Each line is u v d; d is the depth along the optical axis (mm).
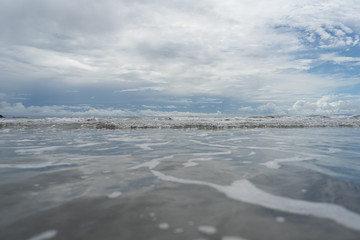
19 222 1971
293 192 2771
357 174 3555
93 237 1741
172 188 2904
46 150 5785
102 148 6137
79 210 2225
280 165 4215
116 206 2322
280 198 2578
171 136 9062
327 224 1970
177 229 1869
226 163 4387
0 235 1763
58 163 4328
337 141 7734
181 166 4129
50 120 15391
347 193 2725
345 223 1989
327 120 18766
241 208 2297
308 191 2801
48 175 3484
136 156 5059
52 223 1959
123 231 1830
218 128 13320
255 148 6242
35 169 3859
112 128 12516
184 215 2129
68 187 2924
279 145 6789
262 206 2350
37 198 2529
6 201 2436
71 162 4422
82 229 1860
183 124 13867
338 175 3506
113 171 3754
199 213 2174
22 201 2438
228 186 3000
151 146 6520
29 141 7410
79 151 5660
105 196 2607
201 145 6754
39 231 1826
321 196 2631
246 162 4484
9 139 7875
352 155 5219
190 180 3266
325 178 3342
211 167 4059
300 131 11594
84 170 3807
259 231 1845
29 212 2170
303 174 3574
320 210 2254
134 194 2678
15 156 4988
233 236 1767
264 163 4391
